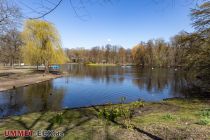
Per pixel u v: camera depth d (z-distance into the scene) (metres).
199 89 24.39
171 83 32.38
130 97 20.97
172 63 76.75
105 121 8.09
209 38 18.53
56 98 20.30
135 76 45.09
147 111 10.34
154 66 89.31
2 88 24.92
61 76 44.09
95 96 21.59
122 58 123.12
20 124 7.93
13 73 41.25
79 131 6.82
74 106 16.75
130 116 8.81
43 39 41.00
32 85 29.27
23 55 41.59
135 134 6.39
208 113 9.02
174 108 11.34
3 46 27.20
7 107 16.17
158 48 89.94
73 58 128.75
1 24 20.16
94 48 126.25
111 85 30.22
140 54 100.06
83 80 36.81
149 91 24.89
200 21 19.09
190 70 21.34
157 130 6.73
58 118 8.59
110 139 6.03
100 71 62.38
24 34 39.97
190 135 6.21
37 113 10.27
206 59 18.34
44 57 41.53
